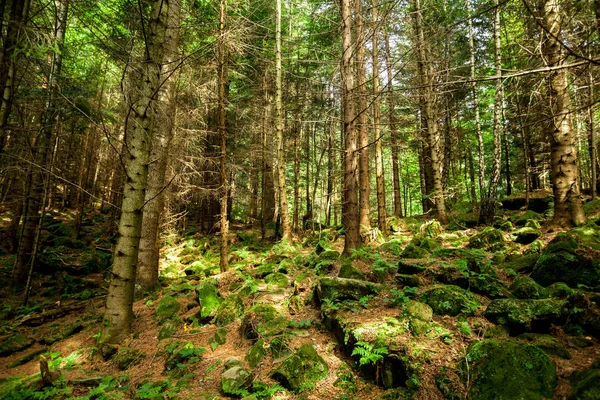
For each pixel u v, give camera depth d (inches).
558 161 309.4
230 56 427.5
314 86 662.5
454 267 228.5
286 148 842.8
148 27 236.2
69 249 563.5
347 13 314.3
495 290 201.0
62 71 438.6
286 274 345.7
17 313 333.1
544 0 162.2
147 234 352.2
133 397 159.6
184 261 534.3
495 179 445.7
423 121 634.8
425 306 181.8
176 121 432.1
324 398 153.5
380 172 529.3
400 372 149.9
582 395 104.9
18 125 323.6
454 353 148.3
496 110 442.0
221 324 238.4
